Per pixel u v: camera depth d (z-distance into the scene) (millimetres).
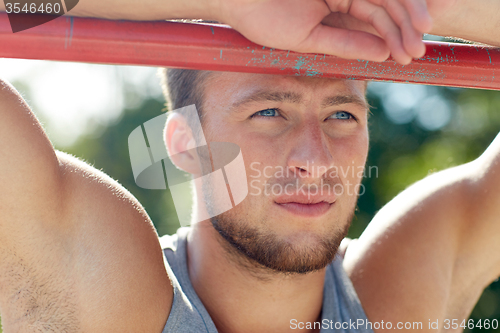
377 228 1377
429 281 1271
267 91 989
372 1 674
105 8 685
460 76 807
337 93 1010
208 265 1137
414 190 1442
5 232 845
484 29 807
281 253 991
